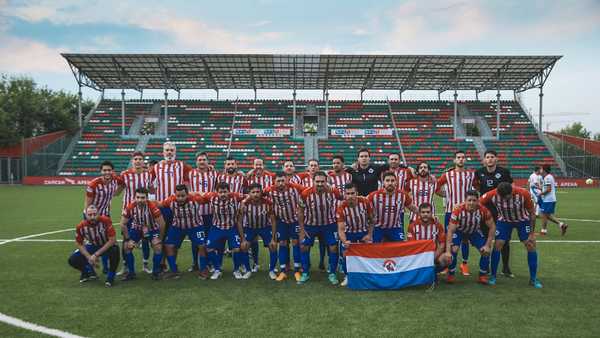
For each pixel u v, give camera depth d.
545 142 31.81
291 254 8.19
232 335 3.94
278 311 4.62
